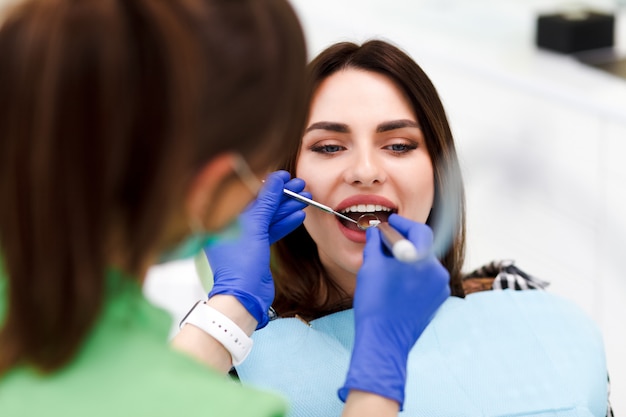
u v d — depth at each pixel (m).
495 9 2.99
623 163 2.20
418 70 1.13
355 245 1.14
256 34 0.59
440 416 1.05
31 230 0.56
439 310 1.17
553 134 2.38
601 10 2.72
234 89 0.59
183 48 0.55
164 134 0.55
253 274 1.01
